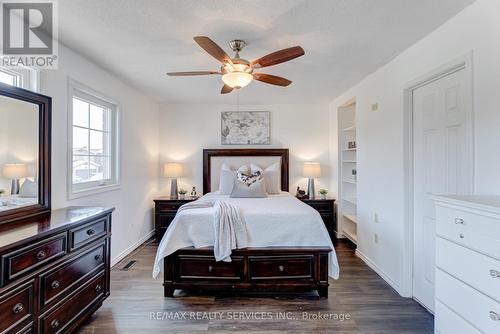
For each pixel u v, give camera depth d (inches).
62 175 97.1
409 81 99.3
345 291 107.2
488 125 67.7
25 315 59.0
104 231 91.4
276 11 75.7
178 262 103.2
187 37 91.4
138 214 163.9
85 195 110.7
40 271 63.2
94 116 124.6
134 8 74.2
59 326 69.5
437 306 63.5
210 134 198.4
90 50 102.1
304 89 157.6
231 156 195.0
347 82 142.9
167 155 197.5
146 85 149.6
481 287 50.9
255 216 106.3
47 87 90.0
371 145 130.5
